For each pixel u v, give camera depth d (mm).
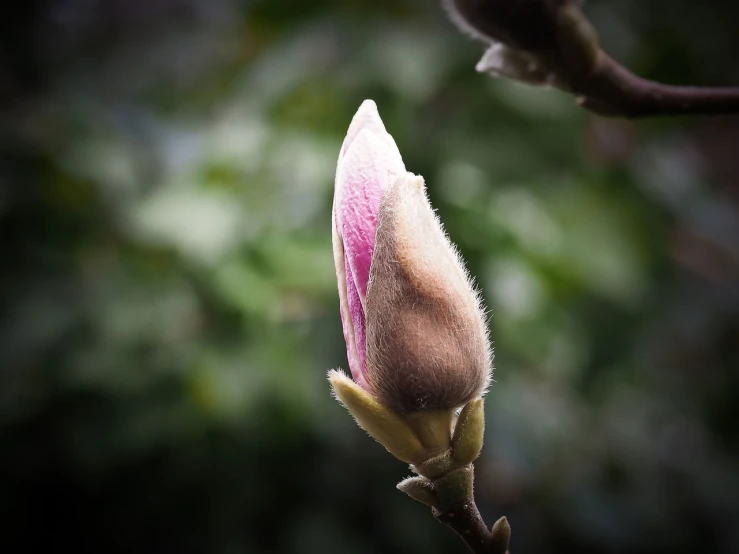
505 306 624
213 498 614
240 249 609
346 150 275
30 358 601
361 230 270
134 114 721
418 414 270
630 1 686
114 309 601
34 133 688
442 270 268
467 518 270
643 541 719
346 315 276
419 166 628
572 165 667
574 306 662
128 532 629
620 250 650
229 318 607
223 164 634
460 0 303
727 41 706
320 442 620
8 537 637
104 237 640
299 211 636
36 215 640
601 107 306
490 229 616
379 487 641
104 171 647
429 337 267
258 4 686
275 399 587
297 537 612
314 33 658
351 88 635
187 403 585
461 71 635
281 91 649
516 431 641
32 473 625
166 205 611
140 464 611
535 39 302
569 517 717
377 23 649
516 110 640
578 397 692
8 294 620
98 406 601
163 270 622
